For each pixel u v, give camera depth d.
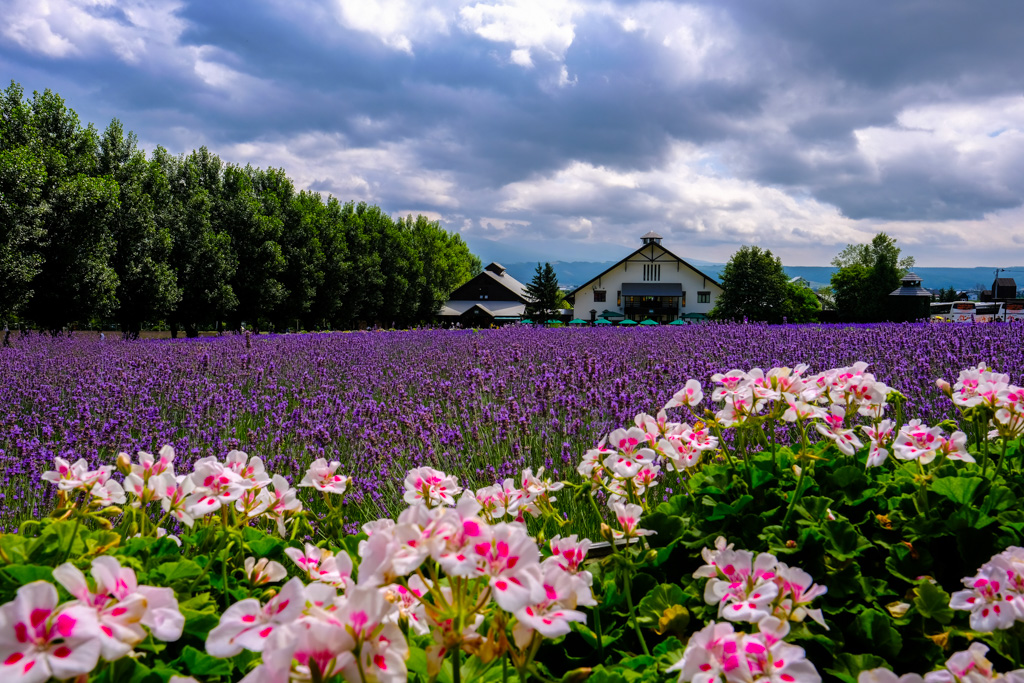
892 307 54.72
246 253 37.22
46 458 4.91
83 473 1.68
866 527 1.87
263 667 0.77
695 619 1.65
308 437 5.19
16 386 7.95
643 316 67.06
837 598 1.63
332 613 0.87
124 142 30.72
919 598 1.55
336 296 46.44
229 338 17.91
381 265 55.34
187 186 36.97
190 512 1.40
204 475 1.45
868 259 82.38
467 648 1.04
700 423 2.10
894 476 2.14
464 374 7.50
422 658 1.21
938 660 1.48
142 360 10.73
